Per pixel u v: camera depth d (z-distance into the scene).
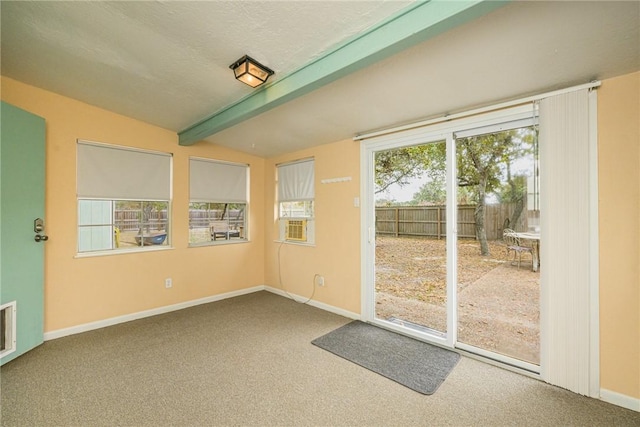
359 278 3.31
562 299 2.00
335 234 3.55
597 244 1.90
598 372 1.90
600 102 1.88
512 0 1.17
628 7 1.27
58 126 2.80
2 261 2.28
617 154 1.83
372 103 2.46
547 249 2.06
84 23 1.81
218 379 2.13
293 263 4.11
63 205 2.84
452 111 2.51
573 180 1.95
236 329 3.04
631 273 1.80
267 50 1.86
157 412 1.78
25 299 2.48
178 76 2.33
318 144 3.73
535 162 2.22
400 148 3.04
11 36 1.99
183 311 3.59
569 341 1.98
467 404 1.86
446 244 2.66
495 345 2.45
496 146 2.43
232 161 4.21
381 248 3.21
